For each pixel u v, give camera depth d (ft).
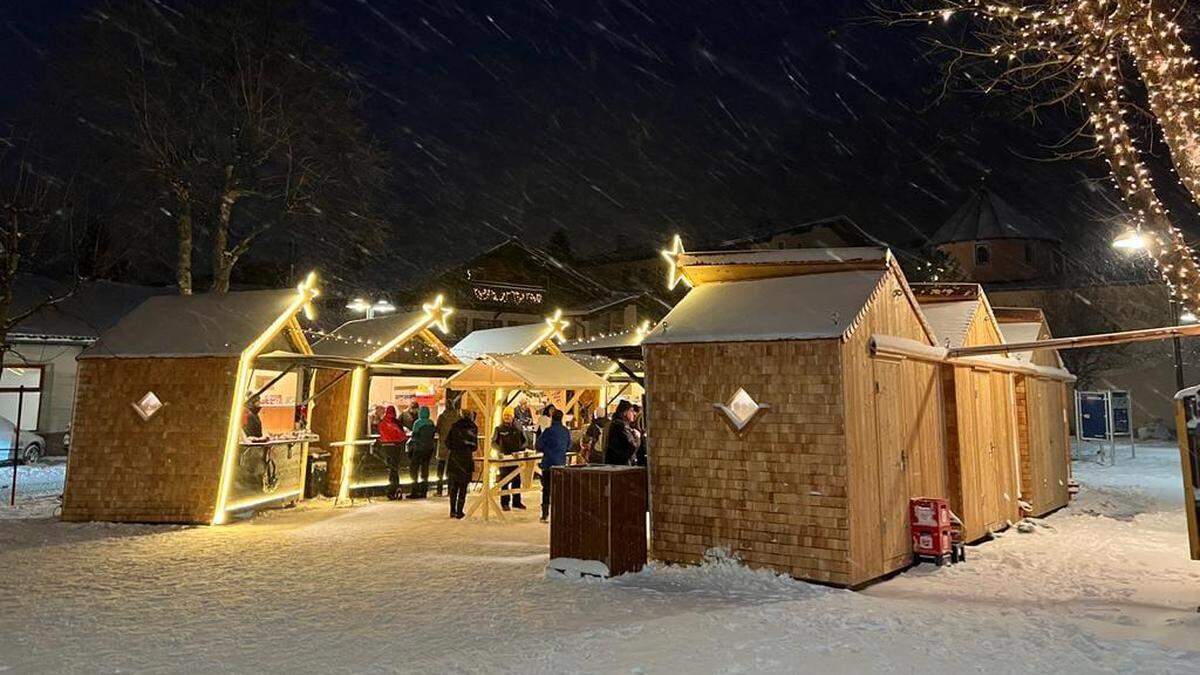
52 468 64.69
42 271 83.61
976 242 146.51
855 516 23.73
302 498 45.93
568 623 19.35
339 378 46.52
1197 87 25.86
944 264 124.88
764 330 25.34
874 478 25.25
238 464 38.14
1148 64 26.32
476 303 115.14
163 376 38.22
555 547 25.57
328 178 73.00
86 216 64.28
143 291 90.38
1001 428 37.06
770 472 24.80
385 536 33.30
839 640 17.46
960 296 35.86
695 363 26.63
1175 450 95.40
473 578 24.80
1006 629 18.30
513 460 39.42
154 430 37.81
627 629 18.49
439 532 34.35
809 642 17.30
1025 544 31.73
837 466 23.63
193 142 67.97
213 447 37.24
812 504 23.97
